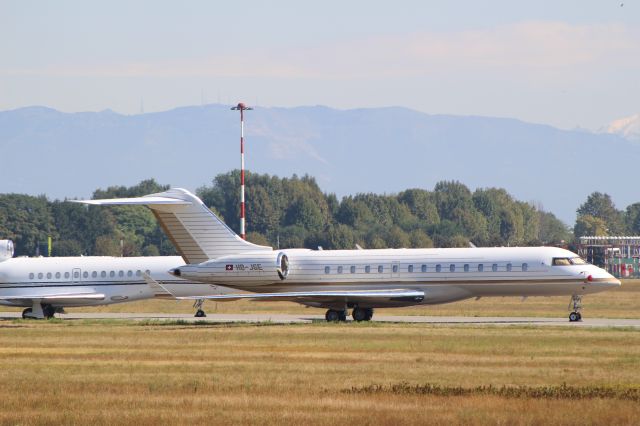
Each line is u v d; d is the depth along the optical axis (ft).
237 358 405.59
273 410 285.64
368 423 266.77
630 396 302.04
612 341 458.91
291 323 611.47
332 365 380.17
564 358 395.96
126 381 341.21
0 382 341.82
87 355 423.23
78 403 299.79
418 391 313.12
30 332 552.41
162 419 273.95
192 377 349.82
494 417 272.72
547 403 291.38
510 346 440.04
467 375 351.25
